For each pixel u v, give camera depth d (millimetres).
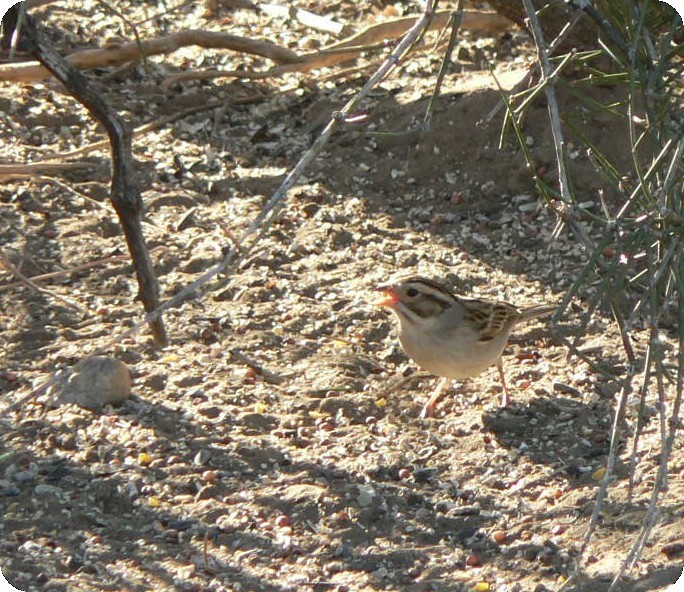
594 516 6582
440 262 13695
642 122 7387
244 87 17125
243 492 9906
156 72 17328
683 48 6621
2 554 8953
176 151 15609
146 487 9898
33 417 10711
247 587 8797
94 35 17812
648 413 10891
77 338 11984
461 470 10359
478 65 16766
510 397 11406
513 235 14164
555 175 14562
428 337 10914
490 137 15117
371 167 15336
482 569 9078
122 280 13062
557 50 14164
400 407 11297
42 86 16469
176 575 8875
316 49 17484
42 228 13836
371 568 9102
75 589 8547
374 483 10102
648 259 6105
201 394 11234
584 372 11688
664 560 8844
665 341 11898
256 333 12312
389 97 16219
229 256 6117
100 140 15539
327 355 12055
